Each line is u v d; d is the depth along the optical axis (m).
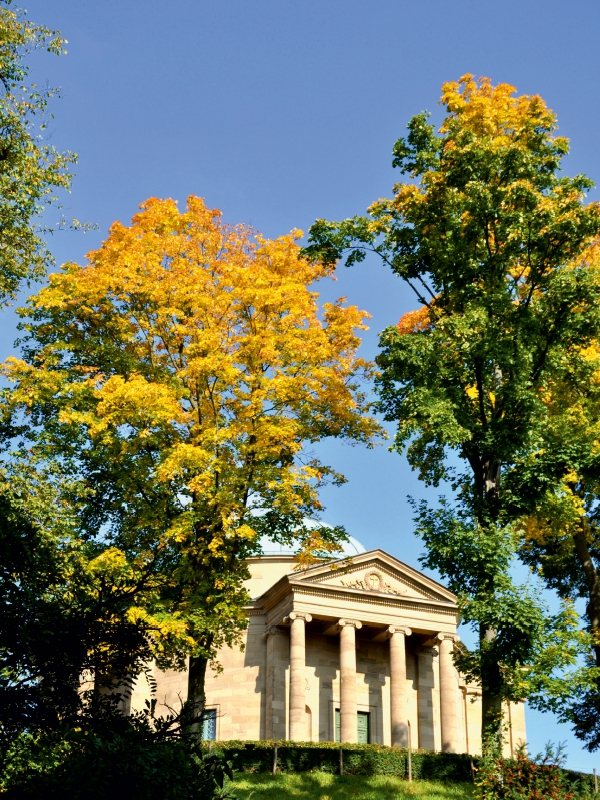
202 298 32.28
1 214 28.38
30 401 31.28
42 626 17.17
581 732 45.03
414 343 29.50
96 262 34.75
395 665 61.66
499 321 29.48
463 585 28.28
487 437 29.02
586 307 29.28
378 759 45.09
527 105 32.47
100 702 18.05
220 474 30.72
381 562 64.31
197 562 31.89
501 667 27.62
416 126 32.31
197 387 32.88
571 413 33.31
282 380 31.39
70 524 28.27
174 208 35.91
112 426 31.67
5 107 27.77
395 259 32.38
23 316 34.72
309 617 61.28
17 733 16.94
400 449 28.05
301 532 33.19
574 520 35.16
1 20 28.25
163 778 15.86
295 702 58.56
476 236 30.14
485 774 26.11
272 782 40.34
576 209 28.88
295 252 34.78
